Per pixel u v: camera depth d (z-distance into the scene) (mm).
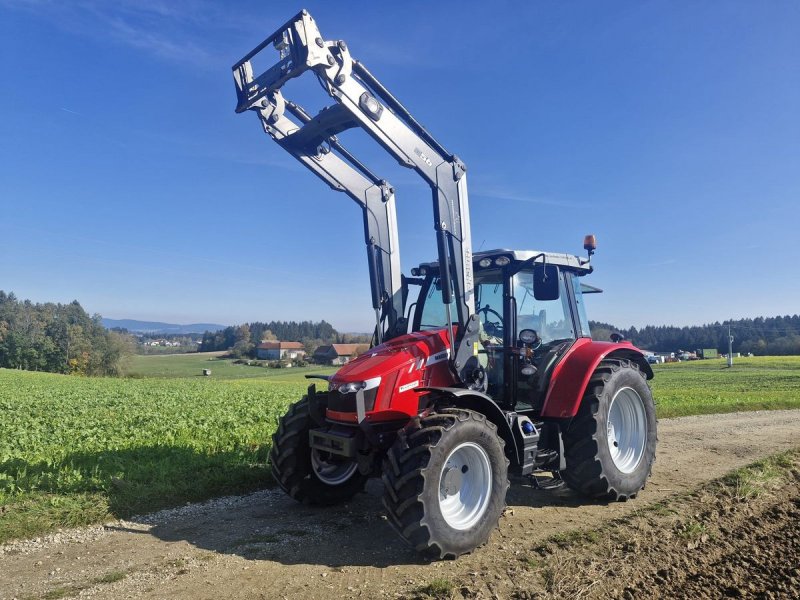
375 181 6055
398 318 6059
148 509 5434
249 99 4848
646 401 6113
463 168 5297
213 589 3676
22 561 4180
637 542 4402
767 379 36375
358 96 4566
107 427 10906
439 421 4355
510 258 5496
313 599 3523
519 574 3859
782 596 3541
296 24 4273
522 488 6176
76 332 86562
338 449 4746
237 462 7012
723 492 5770
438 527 4094
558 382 5578
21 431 10141
